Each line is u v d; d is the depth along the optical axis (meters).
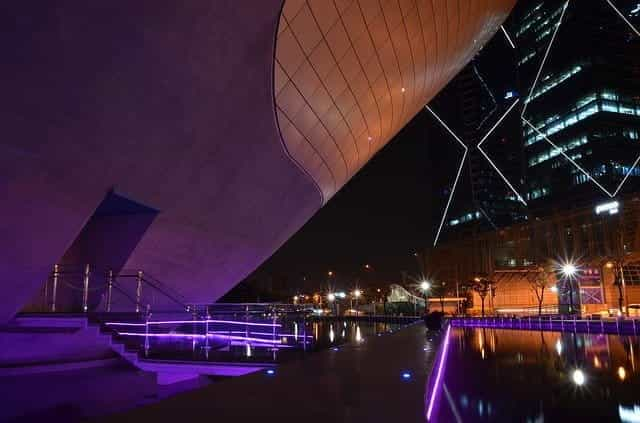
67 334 11.53
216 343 16.03
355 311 87.88
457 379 13.23
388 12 14.86
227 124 11.95
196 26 8.77
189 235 15.26
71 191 9.70
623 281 59.34
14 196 8.79
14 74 7.27
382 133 24.42
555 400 10.38
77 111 8.45
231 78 10.60
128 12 7.70
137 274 15.00
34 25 6.92
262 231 19.88
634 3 93.12
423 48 19.28
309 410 4.60
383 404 4.90
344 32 13.80
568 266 62.47
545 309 74.06
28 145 8.27
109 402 10.81
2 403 9.18
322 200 24.81
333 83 15.45
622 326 31.42
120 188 10.97
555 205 94.06
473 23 23.41
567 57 95.31
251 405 4.81
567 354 18.77
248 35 9.95
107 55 8.03
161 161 11.19
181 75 9.45
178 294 17.70
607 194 83.75
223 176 13.89
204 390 5.69
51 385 10.03
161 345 14.90
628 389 11.53
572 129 92.50
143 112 9.52
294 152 16.61
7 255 9.62
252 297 57.09
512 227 80.25
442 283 89.81
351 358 9.34
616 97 88.81
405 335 17.11
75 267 14.48
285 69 12.82
